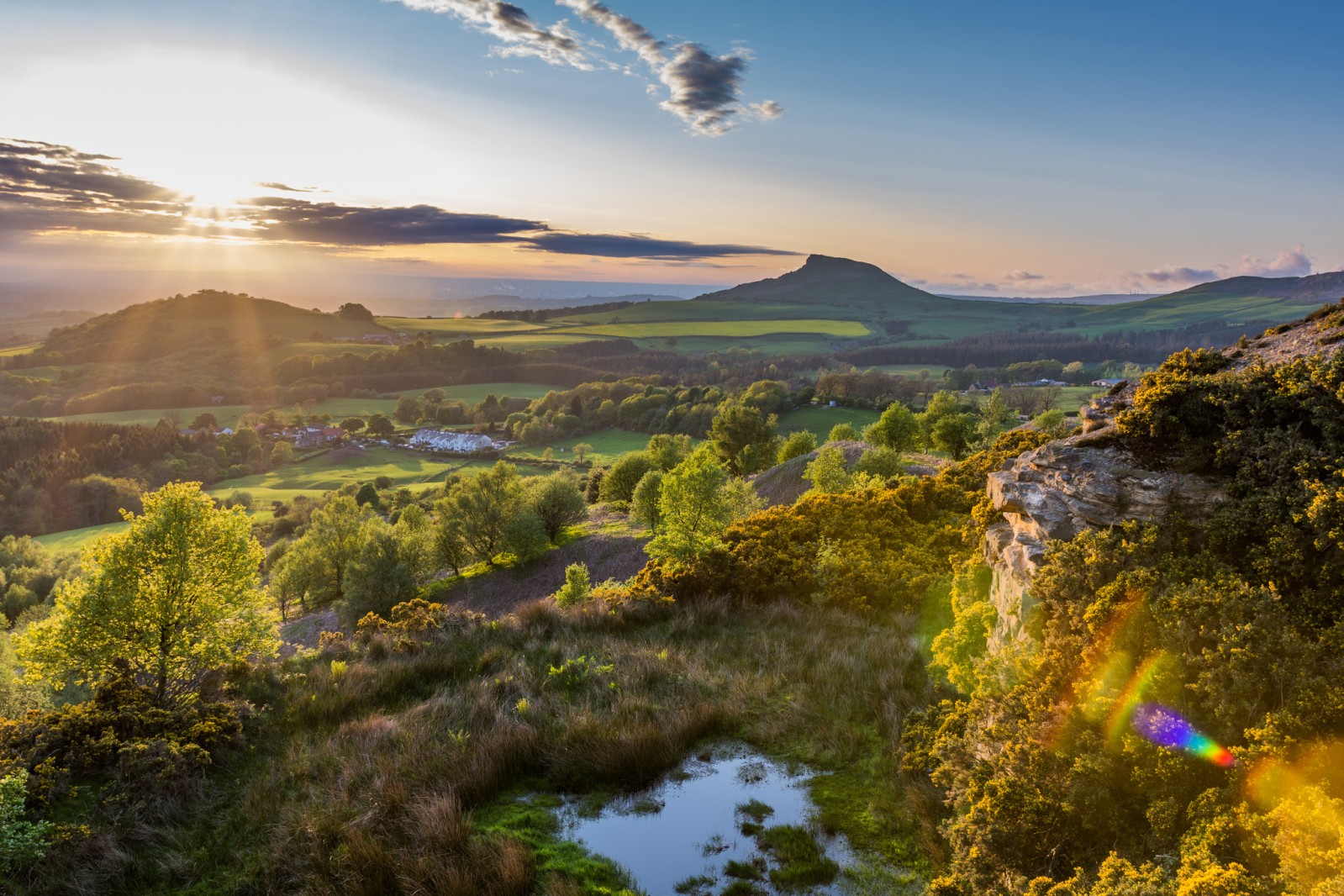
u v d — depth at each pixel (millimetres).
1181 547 7191
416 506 64812
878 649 11578
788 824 7414
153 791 8062
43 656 12320
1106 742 5926
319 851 7090
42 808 7652
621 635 13742
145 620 12688
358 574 47500
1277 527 6688
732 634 13391
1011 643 7945
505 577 50406
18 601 73375
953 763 7199
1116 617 6602
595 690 10742
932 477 19344
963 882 5836
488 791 8188
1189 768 5395
